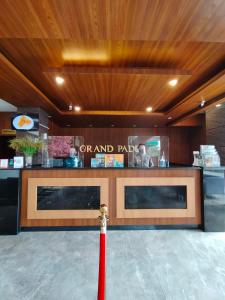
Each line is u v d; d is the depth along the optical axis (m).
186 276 2.26
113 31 2.21
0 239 3.28
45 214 3.63
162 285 2.10
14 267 2.44
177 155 8.53
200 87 3.99
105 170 3.72
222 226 3.62
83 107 5.82
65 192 3.70
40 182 3.67
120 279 2.19
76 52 2.96
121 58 3.14
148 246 3.00
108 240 3.21
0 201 3.54
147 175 3.74
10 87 3.87
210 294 1.97
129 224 3.68
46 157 4.76
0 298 1.92
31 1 1.79
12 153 6.05
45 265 2.48
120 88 4.13
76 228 3.65
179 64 3.31
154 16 1.98
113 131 8.62
